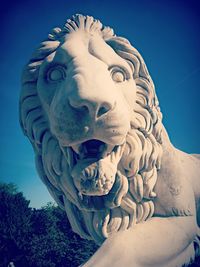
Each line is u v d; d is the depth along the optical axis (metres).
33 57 1.70
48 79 1.63
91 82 1.44
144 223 1.76
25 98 1.70
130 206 1.71
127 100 1.63
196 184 1.95
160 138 1.76
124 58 1.71
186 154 2.06
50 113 1.53
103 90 1.42
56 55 1.62
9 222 12.34
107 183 1.47
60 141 1.49
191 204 1.86
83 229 1.81
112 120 1.43
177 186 1.81
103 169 1.47
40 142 1.68
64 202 1.79
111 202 1.64
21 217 12.48
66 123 1.44
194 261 1.84
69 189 1.64
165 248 1.70
